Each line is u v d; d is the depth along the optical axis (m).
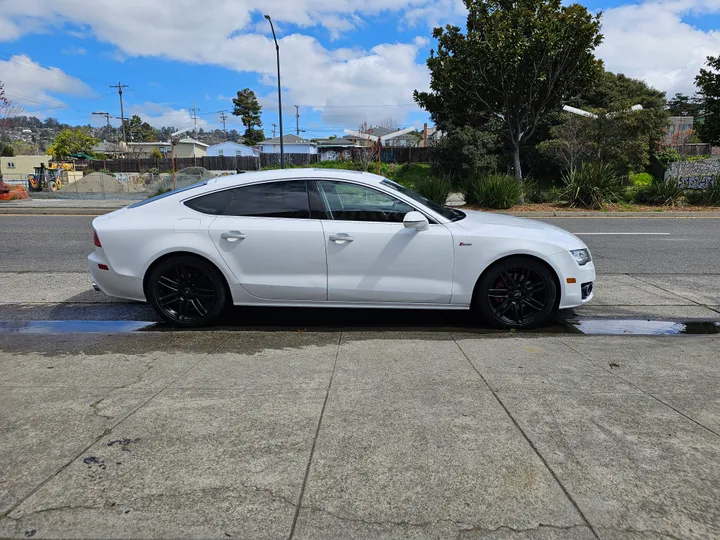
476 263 4.85
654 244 10.27
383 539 2.06
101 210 18.59
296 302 4.98
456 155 32.81
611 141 24.78
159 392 3.42
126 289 5.00
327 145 74.38
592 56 18.05
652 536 2.08
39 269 7.92
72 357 4.15
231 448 2.71
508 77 18.36
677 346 4.41
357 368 3.88
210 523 2.15
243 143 89.44
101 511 2.22
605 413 3.11
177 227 4.91
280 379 3.66
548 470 2.52
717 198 18.41
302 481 2.43
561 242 4.93
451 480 2.44
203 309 5.02
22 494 2.33
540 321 4.96
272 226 4.88
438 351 4.29
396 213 4.95
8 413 3.11
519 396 3.35
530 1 17.95
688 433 2.87
